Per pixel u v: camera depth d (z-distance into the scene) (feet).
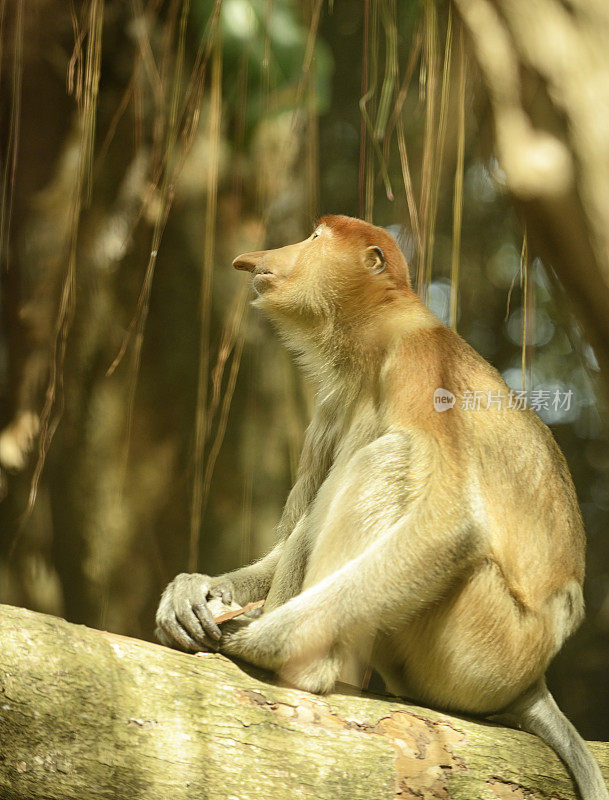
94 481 47.98
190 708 22.49
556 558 29.60
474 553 27.35
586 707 83.25
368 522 28.12
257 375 48.21
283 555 31.12
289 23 35.32
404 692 29.60
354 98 69.00
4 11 42.86
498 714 28.91
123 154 45.60
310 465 33.73
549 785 25.95
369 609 26.48
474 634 27.76
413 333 31.07
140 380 47.93
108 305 47.01
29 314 47.03
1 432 47.93
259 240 42.68
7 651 20.39
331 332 33.06
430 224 28.19
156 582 48.57
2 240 46.01
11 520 47.62
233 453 48.19
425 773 24.12
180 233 46.06
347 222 33.94
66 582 48.29
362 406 32.30
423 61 27.61
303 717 23.91
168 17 38.09
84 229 46.32
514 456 29.55
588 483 80.94
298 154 44.34
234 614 26.71
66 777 20.20
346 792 22.84
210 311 47.06
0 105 45.16
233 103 39.11
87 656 21.48
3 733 19.81
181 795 21.21
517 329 72.43
